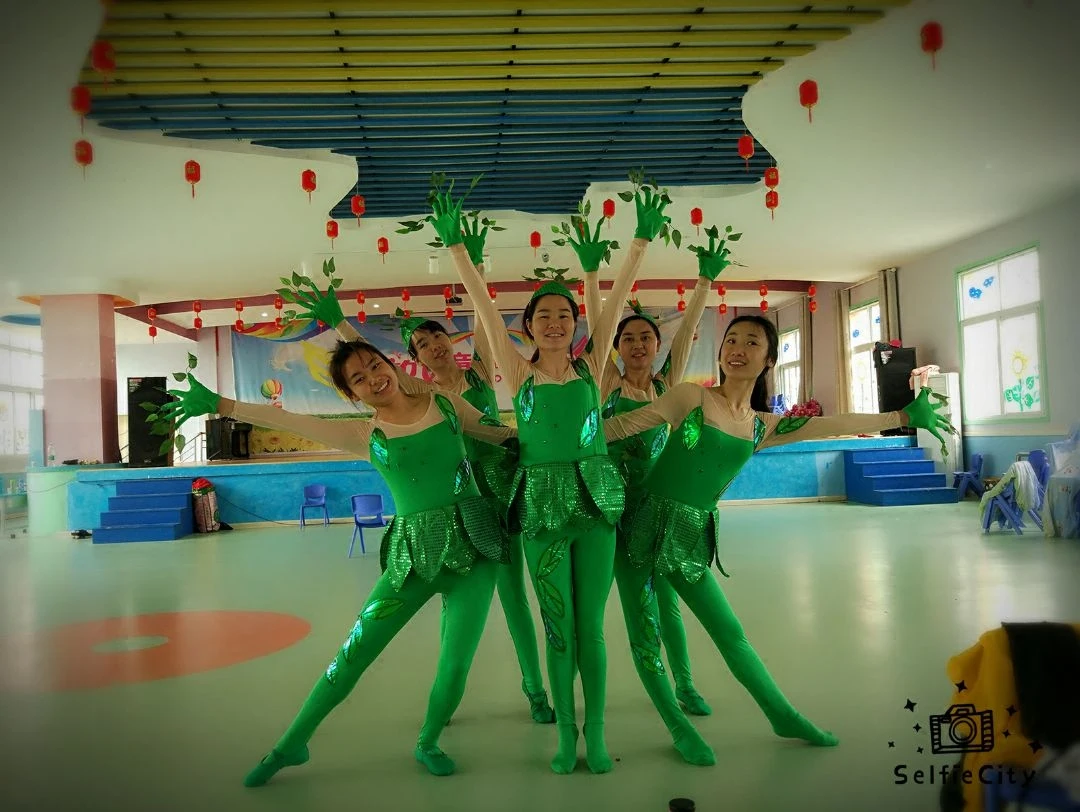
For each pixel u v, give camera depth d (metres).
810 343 15.96
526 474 2.70
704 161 7.96
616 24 5.25
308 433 2.75
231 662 4.10
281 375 17.23
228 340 17.56
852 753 2.60
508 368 2.82
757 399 2.97
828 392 15.42
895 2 5.10
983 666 1.95
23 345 15.24
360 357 2.64
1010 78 6.00
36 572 7.81
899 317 13.03
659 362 17.14
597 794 2.36
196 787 2.53
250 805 2.38
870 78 6.02
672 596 3.18
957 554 6.78
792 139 7.21
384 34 5.33
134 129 6.68
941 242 11.40
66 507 11.42
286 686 3.65
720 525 9.54
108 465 11.78
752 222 9.98
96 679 3.86
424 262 11.61
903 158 7.73
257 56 5.52
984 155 7.67
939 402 2.85
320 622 5.03
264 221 9.16
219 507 11.23
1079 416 9.38
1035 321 10.05
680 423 2.77
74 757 2.83
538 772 2.55
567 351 2.79
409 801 2.37
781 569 6.32
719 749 2.67
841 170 8.08
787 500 12.30
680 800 2.23
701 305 3.56
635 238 3.01
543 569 2.63
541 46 5.48
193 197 8.14
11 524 13.28
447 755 2.73
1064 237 9.45
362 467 11.53
